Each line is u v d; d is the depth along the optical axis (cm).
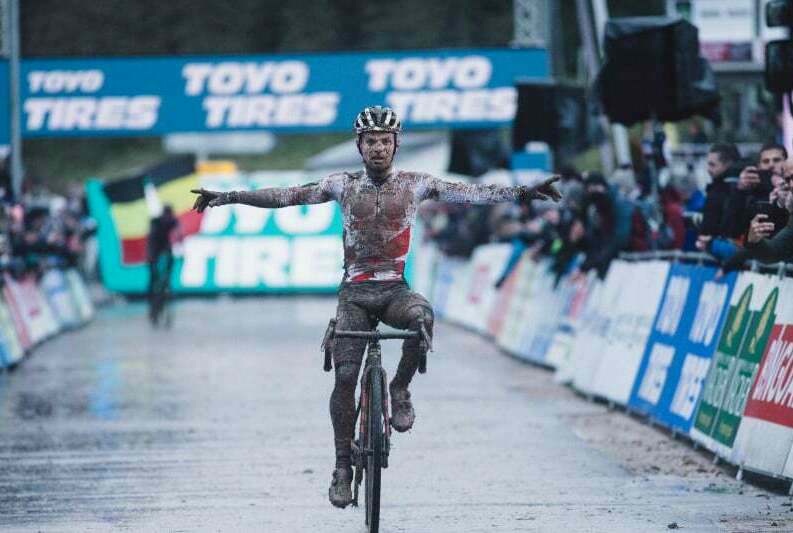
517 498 1844
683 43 2927
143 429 2572
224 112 5475
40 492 1934
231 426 2597
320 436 2450
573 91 4028
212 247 7394
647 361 2606
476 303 5169
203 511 1773
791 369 1845
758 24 4034
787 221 2044
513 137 4094
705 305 2309
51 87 5450
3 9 5350
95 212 7188
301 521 1703
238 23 12600
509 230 4525
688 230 2605
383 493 1892
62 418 2748
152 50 12562
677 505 1780
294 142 11694
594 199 3020
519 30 5500
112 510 1789
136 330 5284
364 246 1606
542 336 3719
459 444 2347
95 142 12206
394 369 3600
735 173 2262
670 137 4231
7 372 3712
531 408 2847
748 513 1717
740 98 4241
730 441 2027
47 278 5112
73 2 12550
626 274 2892
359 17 12206
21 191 4934
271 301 7169
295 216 7438
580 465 2120
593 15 3869
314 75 5462
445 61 5409
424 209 7138
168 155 11844
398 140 1611
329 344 1564
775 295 1966
